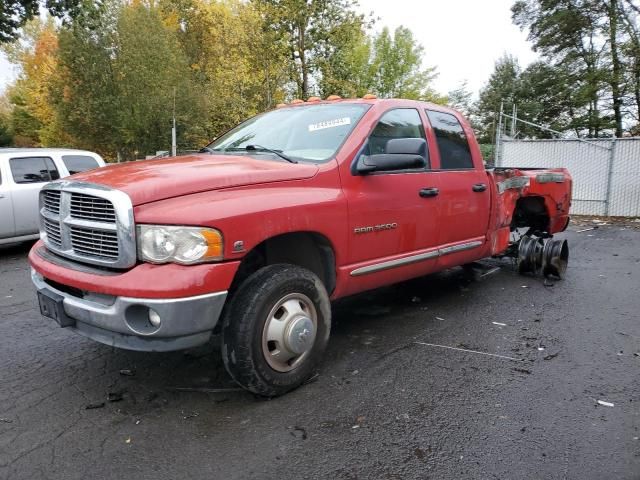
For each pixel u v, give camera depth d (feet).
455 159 16.15
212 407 10.38
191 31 130.52
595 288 19.88
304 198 11.03
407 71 146.72
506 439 9.26
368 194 12.62
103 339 9.69
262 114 16.30
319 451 8.87
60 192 10.53
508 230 19.06
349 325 15.39
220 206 9.58
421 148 12.30
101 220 9.64
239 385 11.13
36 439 9.20
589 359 12.92
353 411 10.23
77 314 9.78
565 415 10.12
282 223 10.46
